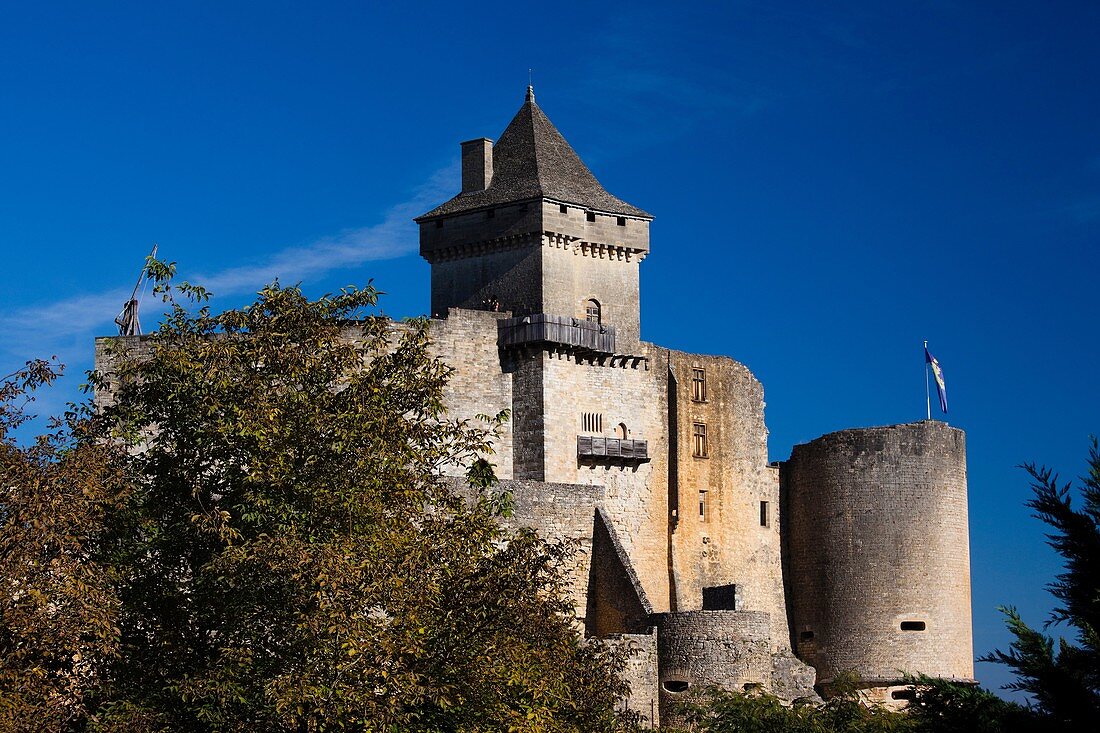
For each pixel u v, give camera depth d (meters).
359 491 42.19
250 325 45.75
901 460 88.75
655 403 88.00
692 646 69.75
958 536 89.25
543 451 82.31
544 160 87.50
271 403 42.88
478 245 86.56
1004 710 22.81
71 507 39.50
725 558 90.06
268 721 39.12
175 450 44.47
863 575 88.62
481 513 45.12
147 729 39.03
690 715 63.81
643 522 86.62
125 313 81.56
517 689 42.75
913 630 87.69
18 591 38.91
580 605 75.81
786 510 93.69
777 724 58.97
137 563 43.19
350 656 39.09
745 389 93.12
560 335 83.06
